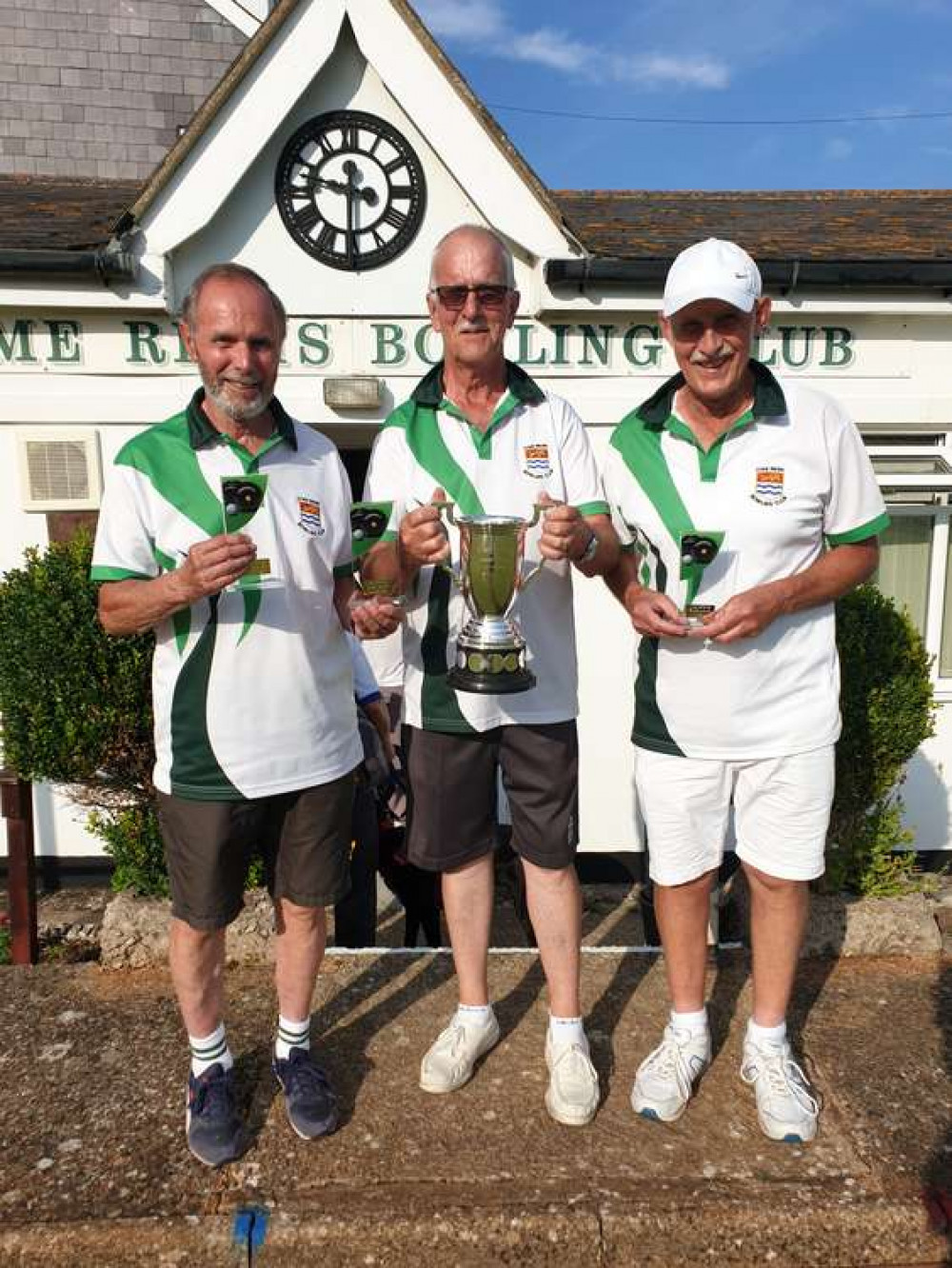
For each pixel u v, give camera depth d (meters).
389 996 3.15
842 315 4.97
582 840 5.27
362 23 4.49
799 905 2.50
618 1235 2.21
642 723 2.57
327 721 2.35
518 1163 2.38
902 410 5.07
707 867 2.54
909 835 3.65
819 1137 2.49
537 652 2.47
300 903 2.38
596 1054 2.83
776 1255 2.22
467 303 2.28
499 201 4.67
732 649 2.38
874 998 3.18
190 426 2.22
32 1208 2.26
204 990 2.37
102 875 5.21
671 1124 2.53
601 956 3.42
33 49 9.02
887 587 5.37
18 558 4.94
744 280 2.17
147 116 9.30
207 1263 2.18
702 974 2.63
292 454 2.30
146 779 3.50
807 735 2.40
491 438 2.46
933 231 5.48
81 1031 3.01
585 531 2.26
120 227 4.50
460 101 4.58
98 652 3.32
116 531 2.17
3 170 9.08
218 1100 2.40
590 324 4.94
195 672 2.20
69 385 4.80
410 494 2.47
